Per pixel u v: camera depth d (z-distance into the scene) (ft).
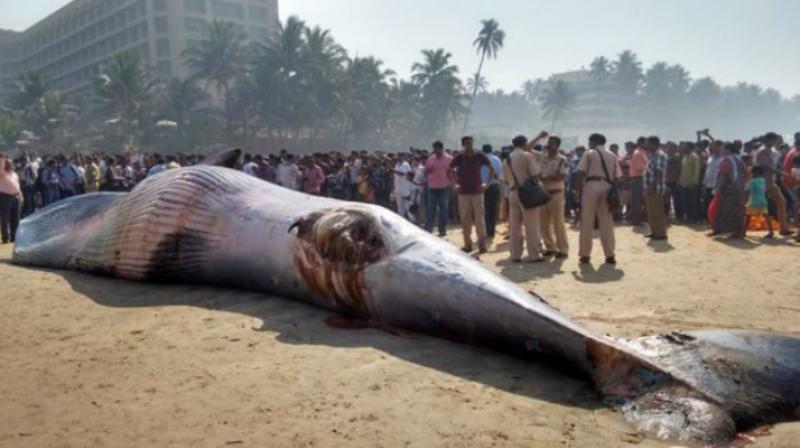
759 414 11.07
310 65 238.89
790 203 41.98
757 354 12.91
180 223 22.75
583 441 10.18
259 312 18.85
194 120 232.53
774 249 31.58
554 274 25.84
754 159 42.32
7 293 21.80
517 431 10.47
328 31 252.21
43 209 30.60
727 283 23.21
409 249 16.94
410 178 48.98
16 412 11.53
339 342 15.65
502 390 12.46
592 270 26.63
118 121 247.91
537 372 13.61
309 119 238.89
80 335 16.65
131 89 234.99
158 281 23.49
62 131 250.78
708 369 12.28
